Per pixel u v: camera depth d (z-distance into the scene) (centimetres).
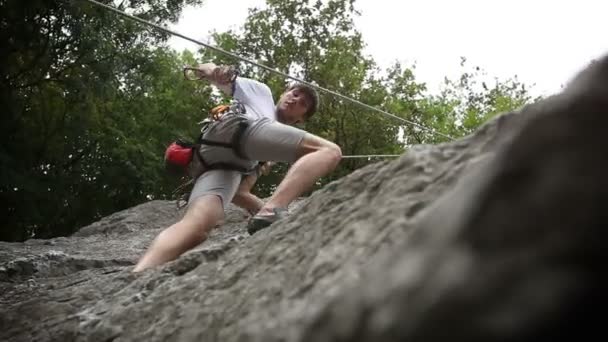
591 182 53
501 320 49
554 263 51
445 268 56
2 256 439
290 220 199
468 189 67
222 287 195
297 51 2127
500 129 153
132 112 2206
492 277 52
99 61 1652
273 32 2177
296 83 409
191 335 183
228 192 350
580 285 49
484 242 56
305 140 336
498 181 60
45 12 1514
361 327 63
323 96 2014
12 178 1514
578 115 59
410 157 164
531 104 151
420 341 53
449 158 159
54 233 1816
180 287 218
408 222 132
